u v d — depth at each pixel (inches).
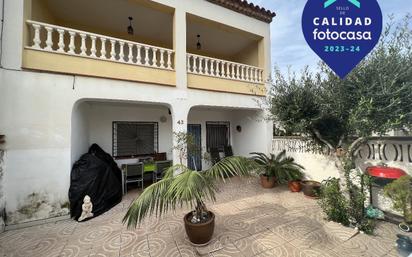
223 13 241.8
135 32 270.4
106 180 183.6
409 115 112.7
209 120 343.9
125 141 276.8
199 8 224.4
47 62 157.2
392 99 108.1
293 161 246.5
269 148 281.0
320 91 142.9
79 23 243.6
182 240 124.7
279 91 155.7
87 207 157.2
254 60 310.3
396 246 112.2
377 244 117.6
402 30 113.7
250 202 189.8
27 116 148.6
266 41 279.7
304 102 142.5
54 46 225.3
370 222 135.0
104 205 175.9
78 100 168.9
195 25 256.8
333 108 135.9
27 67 149.4
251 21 265.9
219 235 129.3
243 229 136.9
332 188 151.7
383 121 118.0
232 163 115.7
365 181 141.4
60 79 160.9
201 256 108.7
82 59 169.5
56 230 139.8
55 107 158.1
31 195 147.9
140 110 286.7
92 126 255.6
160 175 252.2
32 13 172.2
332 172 202.5
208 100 233.9
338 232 130.2
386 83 109.2
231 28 253.1
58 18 231.6
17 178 144.3
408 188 123.7
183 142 201.0
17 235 133.4
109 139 265.7
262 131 287.7
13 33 146.3
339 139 153.8
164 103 207.6
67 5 209.8
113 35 265.0
